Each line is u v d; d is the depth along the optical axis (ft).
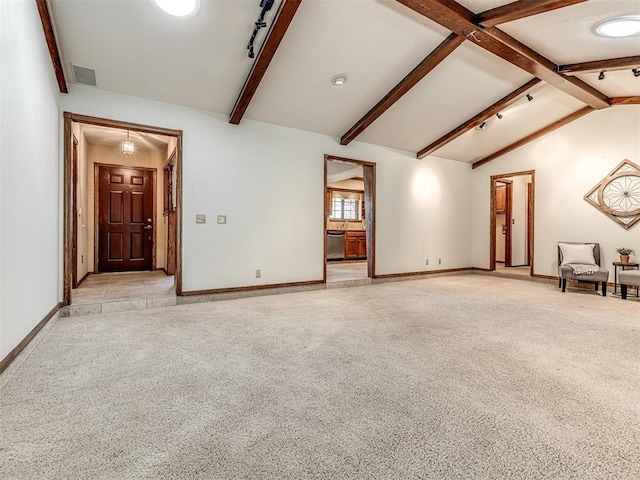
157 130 12.30
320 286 16.24
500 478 3.78
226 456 4.12
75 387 5.89
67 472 3.81
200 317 10.80
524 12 9.24
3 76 5.98
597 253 16.52
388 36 10.69
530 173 19.77
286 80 12.17
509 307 12.56
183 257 12.77
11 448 4.21
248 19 9.36
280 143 15.03
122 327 9.60
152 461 4.01
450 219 21.77
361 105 14.24
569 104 16.90
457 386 6.06
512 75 13.79
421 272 20.40
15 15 6.62
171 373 6.51
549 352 7.80
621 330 9.62
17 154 6.76
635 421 4.97
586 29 10.68
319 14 9.61
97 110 11.35
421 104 14.93
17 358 6.64
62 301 10.82
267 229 14.70
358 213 32.89
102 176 19.77
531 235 19.67
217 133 13.47
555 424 4.87
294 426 4.77
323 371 6.66
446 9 9.43
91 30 9.20
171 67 10.81
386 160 18.71
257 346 8.09
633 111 15.92
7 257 6.14
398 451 4.23
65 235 10.81
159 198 21.33
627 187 16.07
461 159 21.99
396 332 9.30
